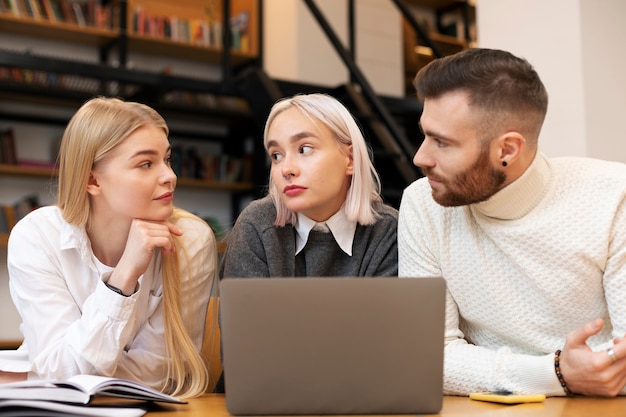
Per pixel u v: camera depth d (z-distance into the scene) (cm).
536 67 359
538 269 135
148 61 567
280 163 151
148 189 142
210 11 585
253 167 556
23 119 495
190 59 581
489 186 128
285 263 159
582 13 340
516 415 100
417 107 520
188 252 156
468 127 124
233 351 102
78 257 150
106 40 530
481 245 142
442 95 125
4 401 96
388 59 612
